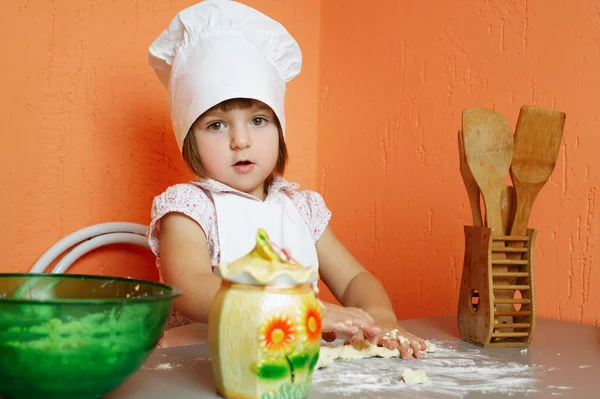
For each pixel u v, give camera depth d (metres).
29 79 1.15
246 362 0.53
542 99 1.11
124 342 0.49
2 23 1.12
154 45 1.12
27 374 0.47
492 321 0.82
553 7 1.10
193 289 0.91
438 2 1.29
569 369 0.71
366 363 0.73
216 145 1.04
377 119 1.42
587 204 1.05
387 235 1.38
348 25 1.50
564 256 1.08
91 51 1.23
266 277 0.53
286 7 1.50
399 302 1.35
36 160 1.16
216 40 1.05
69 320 0.47
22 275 0.63
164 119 1.32
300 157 1.54
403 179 1.35
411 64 1.35
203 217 1.04
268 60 1.10
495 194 0.86
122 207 1.27
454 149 1.25
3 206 1.13
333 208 1.52
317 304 0.56
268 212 1.10
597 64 1.04
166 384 0.60
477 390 0.61
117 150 1.26
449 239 1.25
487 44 1.20
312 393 0.58
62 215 1.20
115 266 1.25
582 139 1.06
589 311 1.04
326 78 1.55
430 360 0.75
